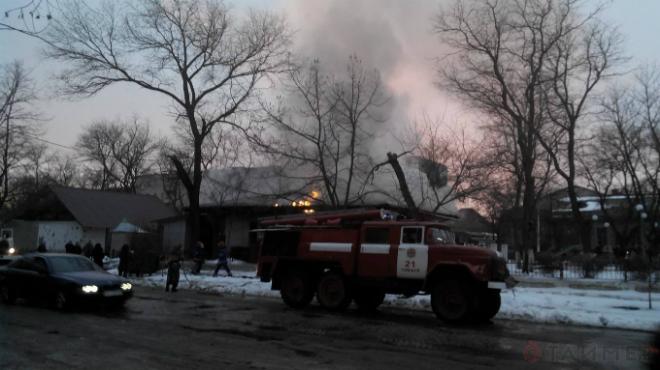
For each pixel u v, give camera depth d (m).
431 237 13.32
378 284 13.75
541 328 11.92
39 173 62.25
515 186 34.66
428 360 8.23
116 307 14.08
